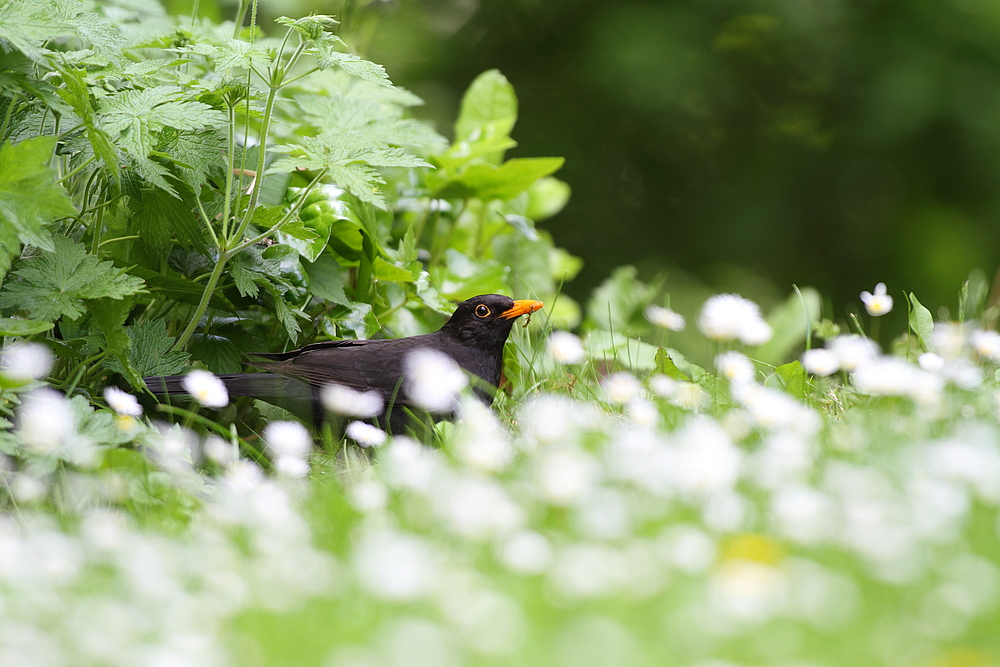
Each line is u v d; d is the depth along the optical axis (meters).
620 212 22.38
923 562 3.92
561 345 8.06
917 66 19.28
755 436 6.45
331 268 9.11
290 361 8.25
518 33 22.36
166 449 6.18
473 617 3.58
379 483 5.64
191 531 5.33
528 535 4.40
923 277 21.02
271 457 7.95
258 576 4.18
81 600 4.11
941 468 4.88
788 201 21.48
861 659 3.34
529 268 12.14
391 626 3.62
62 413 6.00
